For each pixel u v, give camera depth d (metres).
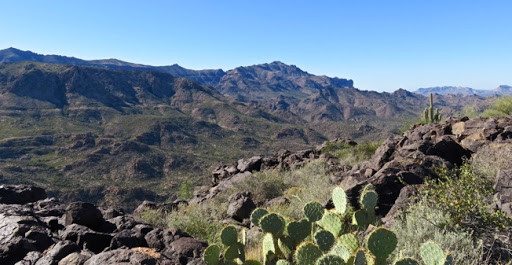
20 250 5.36
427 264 3.41
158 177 154.62
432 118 18.84
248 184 14.08
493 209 5.61
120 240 5.87
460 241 4.77
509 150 8.26
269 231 4.20
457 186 6.55
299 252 3.44
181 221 9.30
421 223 5.45
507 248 4.76
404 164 9.07
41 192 9.19
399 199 7.33
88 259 4.82
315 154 19.16
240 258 4.20
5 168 142.75
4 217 6.14
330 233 3.85
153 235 6.20
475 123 10.89
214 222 9.68
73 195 122.12
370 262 3.29
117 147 180.75
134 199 121.31
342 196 4.68
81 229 5.98
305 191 11.09
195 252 5.75
